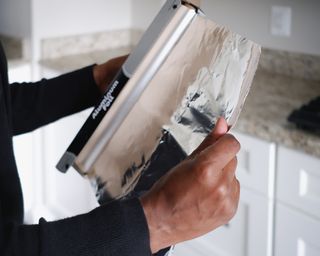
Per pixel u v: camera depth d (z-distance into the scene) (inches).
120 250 22.1
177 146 26.9
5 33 93.8
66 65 85.4
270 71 78.6
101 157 29.0
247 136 56.4
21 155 90.2
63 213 91.0
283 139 52.6
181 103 26.6
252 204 57.8
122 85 27.2
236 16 81.7
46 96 39.3
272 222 56.5
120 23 99.3
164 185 22.7
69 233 22.5
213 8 84.8
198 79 26.2
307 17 72.1
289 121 53.5
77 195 86.6
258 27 78.9
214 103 25.9
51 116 39.8
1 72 34.0
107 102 27.8
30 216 94.4
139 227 22.2
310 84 71.4
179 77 26.6
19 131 39.9
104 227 22.4
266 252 57.6
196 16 26.3
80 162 29.4
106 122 28.1
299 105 61.2
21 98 39.1
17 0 89.1
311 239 53.0
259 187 56.4
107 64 39.0
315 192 51.6
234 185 22.4
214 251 63.5
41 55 89.7
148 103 27.4
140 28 99.1
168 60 26.7
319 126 50.9
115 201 24.0
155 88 27.1
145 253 22.5
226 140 22.2
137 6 98.3
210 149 22.0
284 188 54.2
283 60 76.6
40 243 22.1
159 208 22.4
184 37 26.5
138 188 28.0
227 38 25.7
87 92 39.5
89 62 87.8
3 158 32.0
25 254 21.9
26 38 89.0
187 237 23.2
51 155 89.7
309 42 72.8
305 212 52.9
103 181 29.2
